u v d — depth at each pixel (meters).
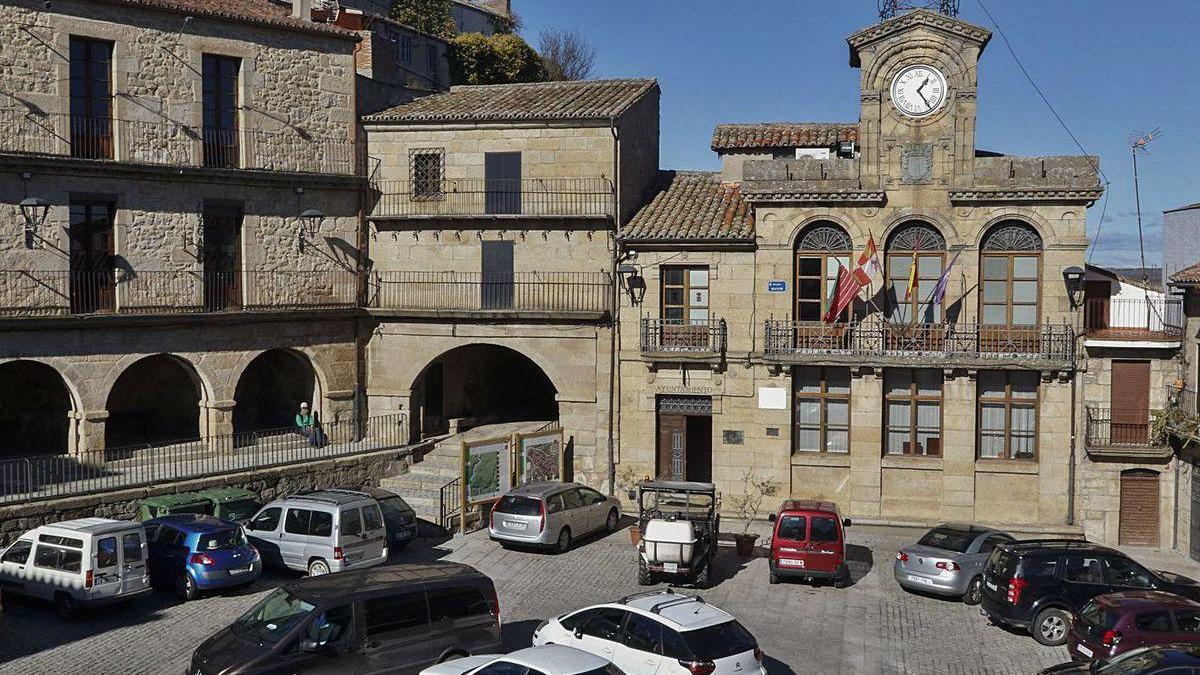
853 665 20.77
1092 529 30.19
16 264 28.27
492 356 39.78
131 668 19.41
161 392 34.53
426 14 54.88
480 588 19.23
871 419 31.14
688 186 36.22
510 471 31.19
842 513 31.48
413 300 34.62
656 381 32.62
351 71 34.34
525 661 15.71
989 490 30.77
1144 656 16.55
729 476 32.19
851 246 31.23
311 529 24.67
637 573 26.48
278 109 32.88
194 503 26.53
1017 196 29.83
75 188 29.17
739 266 31.86
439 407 37.16
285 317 32.97
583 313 32.72
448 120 33.97
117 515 26.91
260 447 32.72
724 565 27.69
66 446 32.09
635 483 32.94
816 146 35.94
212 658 16.84
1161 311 30.30
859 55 30.95
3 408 32.41
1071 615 21.73
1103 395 29.94
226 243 32.28
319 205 33.94
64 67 28.86
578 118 32.84
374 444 33.84
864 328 31.22
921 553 24.89
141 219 30.41
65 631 21.27
